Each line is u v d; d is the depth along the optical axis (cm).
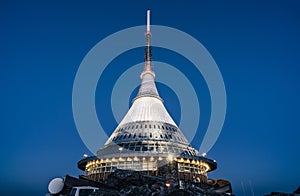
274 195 4525
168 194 3281
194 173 7556
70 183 5066
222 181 7406
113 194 3359
